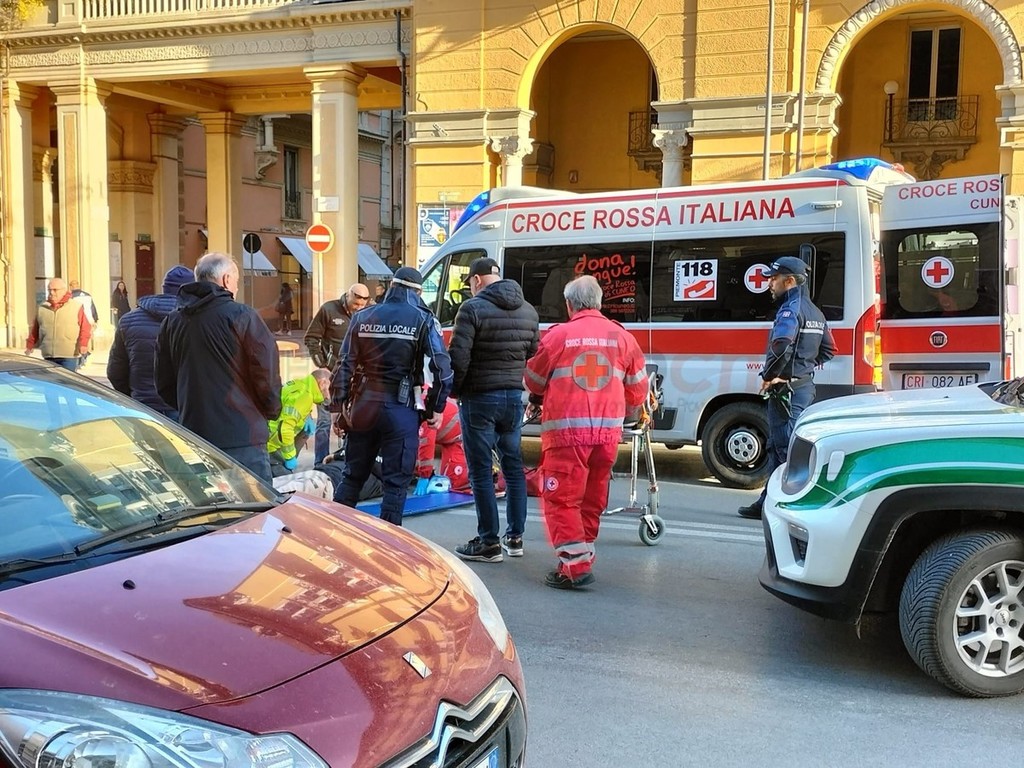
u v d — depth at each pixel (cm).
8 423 320
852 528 414
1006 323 909
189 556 263
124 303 2484
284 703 206
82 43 2125
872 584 415
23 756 183
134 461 328
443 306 1052
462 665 245
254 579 254
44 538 271
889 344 902
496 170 1753
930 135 1792
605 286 956
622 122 2062
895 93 1809
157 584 242
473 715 236
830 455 429
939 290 881
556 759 356
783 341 721
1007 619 404
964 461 395
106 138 2278
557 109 2119
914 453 405
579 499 564
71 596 230
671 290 923
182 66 2055
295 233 3709
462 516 777
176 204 2752
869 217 838
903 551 423
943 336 877
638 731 379
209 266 514
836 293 844
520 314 615
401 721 217
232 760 192
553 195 1018
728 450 903
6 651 203
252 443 517
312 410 754
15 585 237
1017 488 385
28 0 2027
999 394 465
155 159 2670
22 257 2244
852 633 493
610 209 955
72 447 321
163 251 2694
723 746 367
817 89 1491
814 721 388
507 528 655
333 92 1914
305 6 1892
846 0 1462
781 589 445
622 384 564
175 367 519
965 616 402
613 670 442
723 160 1548
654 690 420
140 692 199
